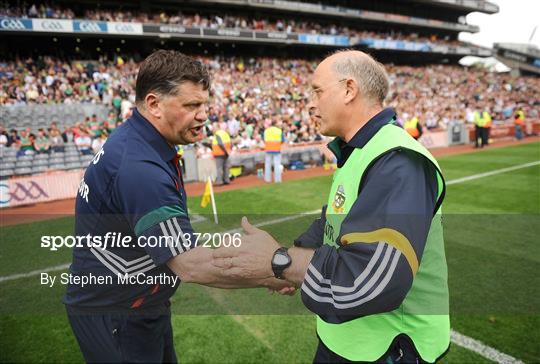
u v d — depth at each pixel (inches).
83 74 705.6
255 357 97.1
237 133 543.2
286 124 551.8
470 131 654.5
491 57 1691.7
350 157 47.9
